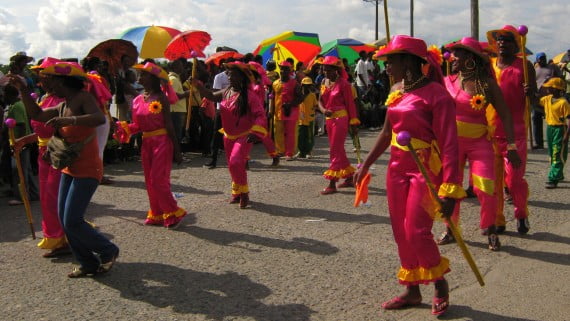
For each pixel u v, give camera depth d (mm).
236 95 7711
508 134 5766
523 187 6449
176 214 6918
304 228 6879
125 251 6102
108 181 9703
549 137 8953
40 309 4680
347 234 6609
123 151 11953
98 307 4703
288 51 17516
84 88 5262
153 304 4746
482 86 5738
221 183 9648
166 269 5551
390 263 5645
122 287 5125
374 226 6926
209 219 7340
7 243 6488
